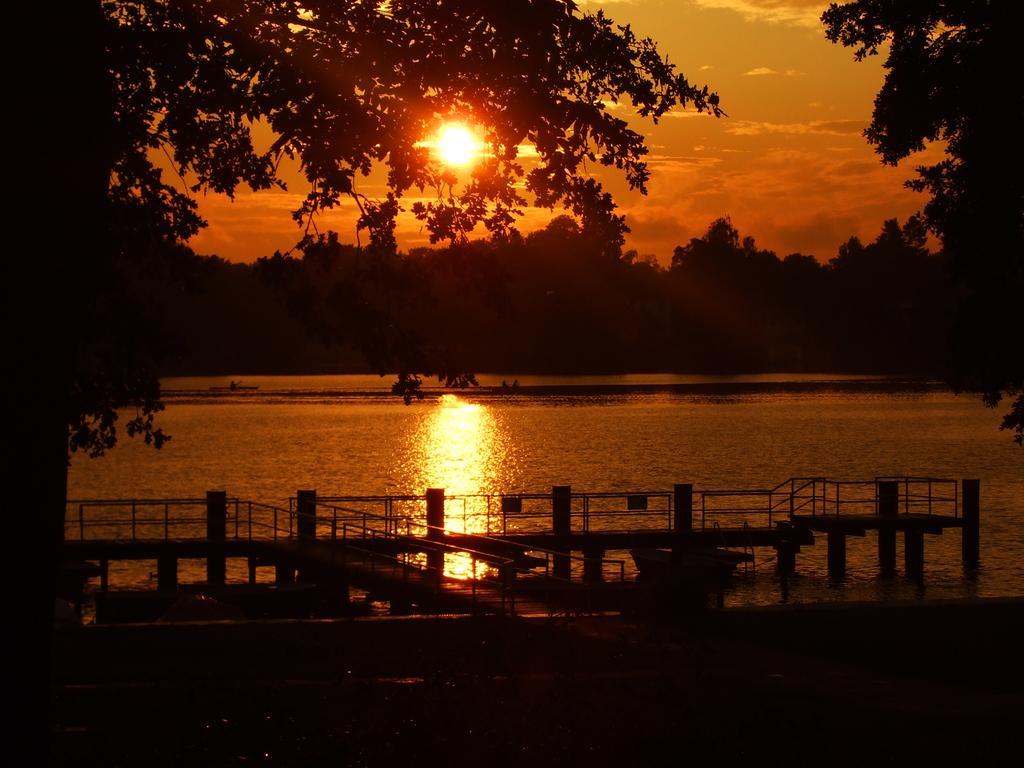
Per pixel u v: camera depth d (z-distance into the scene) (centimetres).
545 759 998
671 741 1052
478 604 2348
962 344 2330
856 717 1309
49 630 872
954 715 1323
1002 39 2094
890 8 2247
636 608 2159
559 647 1454
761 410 12588
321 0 1491
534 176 1545
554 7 1495
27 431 857
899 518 3944
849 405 13550
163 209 1617
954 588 3769
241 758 1034
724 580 3556
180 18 1445
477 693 1117
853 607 2089
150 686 1427
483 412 12500
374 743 1013
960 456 8219
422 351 1589
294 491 6353
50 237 871
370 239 1584
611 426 10600
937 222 2311
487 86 1503
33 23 855
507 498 3862
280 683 1421
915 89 2231
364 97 1510
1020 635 1852
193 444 9188
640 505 3881
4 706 847
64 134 877
